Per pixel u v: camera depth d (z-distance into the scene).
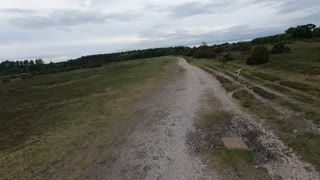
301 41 93.12
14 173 12.86
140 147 14.63
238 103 21.62
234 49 88.94
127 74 51.09
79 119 21.00
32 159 14.25
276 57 50.03
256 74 34.34
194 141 14.93
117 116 20.75
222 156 12.79
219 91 26.78
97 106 24.75
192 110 20.88
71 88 41.12
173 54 140.75
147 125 18.16
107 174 12.03
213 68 47.62
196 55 85.56
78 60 166.00
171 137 15.75
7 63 174.62
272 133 15.00
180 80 36.44
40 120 22.38
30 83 63.09
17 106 30.94
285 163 11.72
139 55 152.75
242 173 11.20
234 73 37.94
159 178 11.40
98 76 56.00
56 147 15.59
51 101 31.23
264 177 10.79
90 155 14.09
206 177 11.16
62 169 12.83
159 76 42.53
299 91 23.47
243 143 14.15
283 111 18.48
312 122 15.97
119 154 13.95
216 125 17.17
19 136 18.62
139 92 29.69
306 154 12.25
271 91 24.44
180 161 12.72
